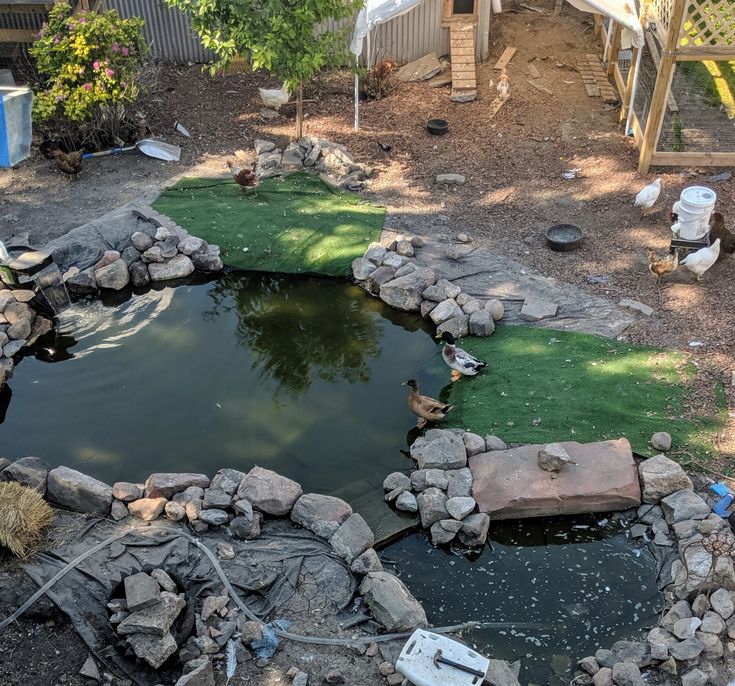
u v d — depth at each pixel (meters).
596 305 11.70
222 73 18.38
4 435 10.19
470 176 14.95
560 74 17.81
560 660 7.63
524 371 10.66
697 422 9.68
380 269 12.56
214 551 8.48
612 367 10.55
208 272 13.17
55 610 7.77
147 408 10.58
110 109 15.38
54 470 9.03
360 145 15.91
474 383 10.67
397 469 9.66
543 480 9.06
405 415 10.45
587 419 9.85
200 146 16.05
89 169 15.27
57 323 12.24
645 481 8.95
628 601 8.17
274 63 14.27
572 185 14.48
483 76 17.84
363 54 18.34
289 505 8.88
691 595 7.95
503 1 20.19
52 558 8.23
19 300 12.00
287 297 12.74
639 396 10.07
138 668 7.36
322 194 14.51
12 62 17.33
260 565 8.34
